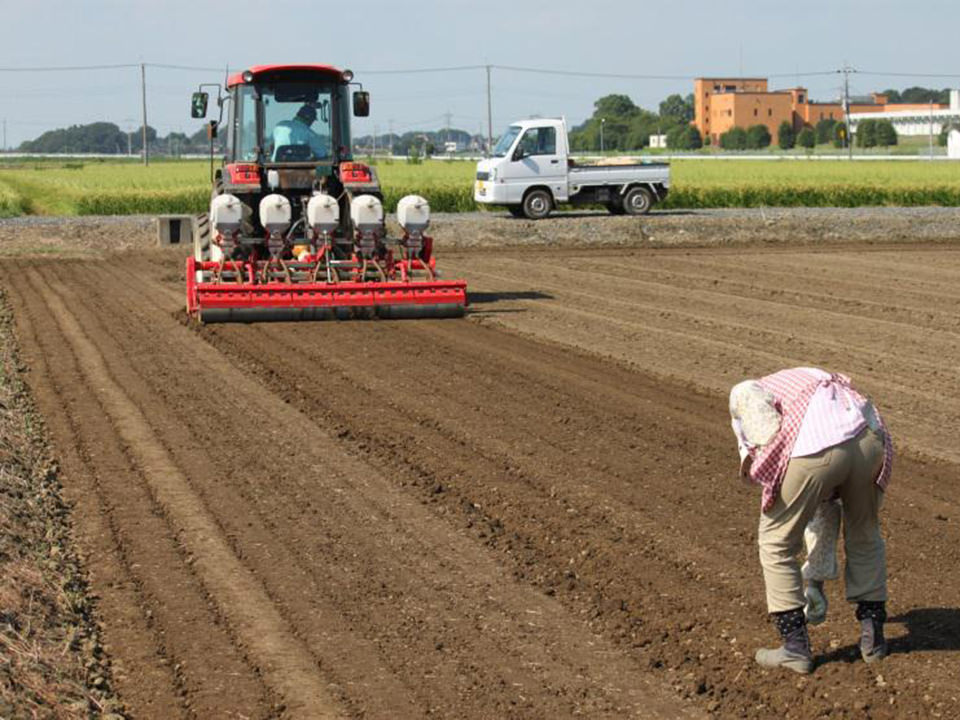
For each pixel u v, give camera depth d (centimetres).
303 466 1015
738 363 1482
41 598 704
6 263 2836
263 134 1964
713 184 4653
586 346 1609
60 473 994
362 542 824
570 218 3753
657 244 3425
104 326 1791
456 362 1488
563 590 736
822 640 654
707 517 869
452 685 607
